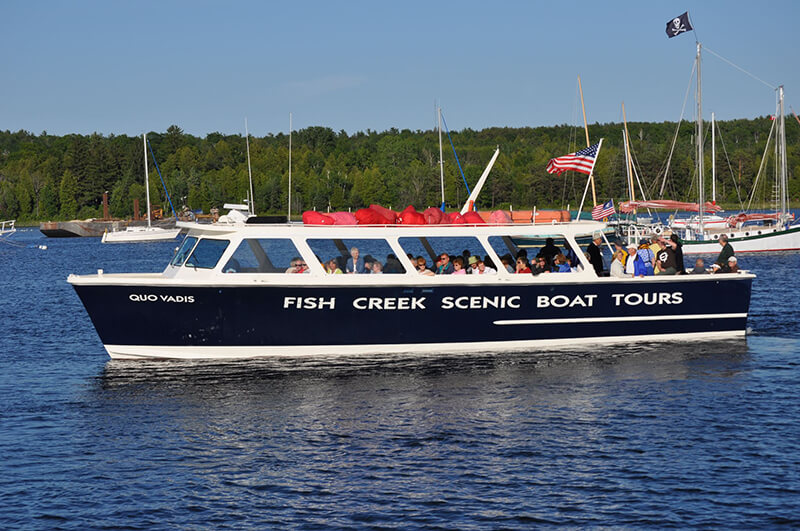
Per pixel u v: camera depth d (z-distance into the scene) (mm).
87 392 24078
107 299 26156
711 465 17953
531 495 16672
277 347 26797
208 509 16250
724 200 185125
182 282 25828
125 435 20312
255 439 19906
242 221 27156
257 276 26109
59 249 126312
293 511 16125
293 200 198250
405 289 26719
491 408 21984
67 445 19703
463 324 27375
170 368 26047
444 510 16062
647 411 21609
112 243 144250
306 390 23672
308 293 26344
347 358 26859
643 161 190000
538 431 20188
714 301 28938
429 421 21000
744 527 15242
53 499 16734
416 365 26094
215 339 26562
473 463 18281
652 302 28453
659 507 16047
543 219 29453
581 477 17469
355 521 15695
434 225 27438
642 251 28797
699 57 71875
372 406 22250
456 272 27609
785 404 22094
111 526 15609
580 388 23703
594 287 27875
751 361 26656
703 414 21328
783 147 89875
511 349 27781
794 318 36219
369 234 27000
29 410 22484
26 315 42000
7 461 18734
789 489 16703
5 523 15695
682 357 27031
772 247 84312
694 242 82688
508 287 27281
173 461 18641
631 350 27781
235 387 24062
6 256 108250
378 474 17766
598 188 187625
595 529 15266
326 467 18172
